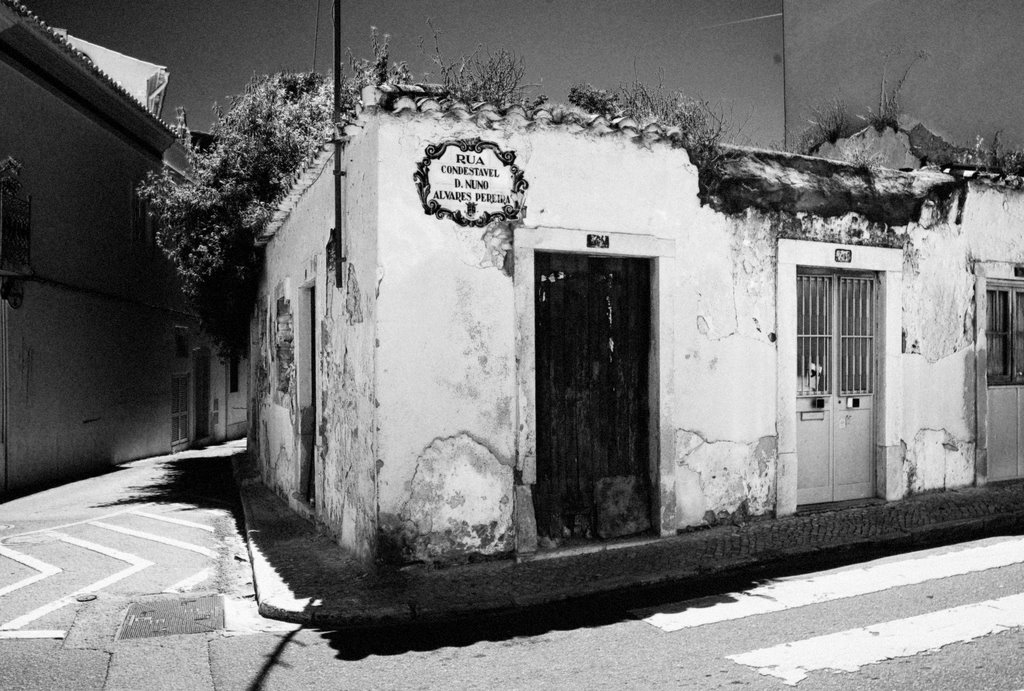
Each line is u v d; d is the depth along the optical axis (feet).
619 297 24.62
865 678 13.78
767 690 13.41
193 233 45.01
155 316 61.26
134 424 57.06
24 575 22.86
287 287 34.01
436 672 14.83
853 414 28.68
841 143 44.09
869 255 28.35
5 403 40.68
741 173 26.13
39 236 43.88
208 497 39.11
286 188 30.81
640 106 27.53
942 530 25.07
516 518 22.21
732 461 25.73
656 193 24.58
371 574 20.71
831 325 28.32
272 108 45.57
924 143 41.29
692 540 23.93
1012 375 32.89
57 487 43.83
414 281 21.20
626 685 13.87
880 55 44.06
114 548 26.48
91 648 16.62
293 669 15.24
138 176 58.23
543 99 24.48
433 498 21.24
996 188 31.76
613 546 23.27
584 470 23.93
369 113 21.52
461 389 21.63
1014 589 18.80
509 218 22.35
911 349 29.40
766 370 26.40
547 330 23.52
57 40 43.04
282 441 34.94
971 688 13.21
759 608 18.06
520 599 18.86
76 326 48.34
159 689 14.40
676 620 17.40
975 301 31.14
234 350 52.75
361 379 22.06
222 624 18.15
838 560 22.56
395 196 21.06
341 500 24.23
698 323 25.25
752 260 26.25
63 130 47.01
